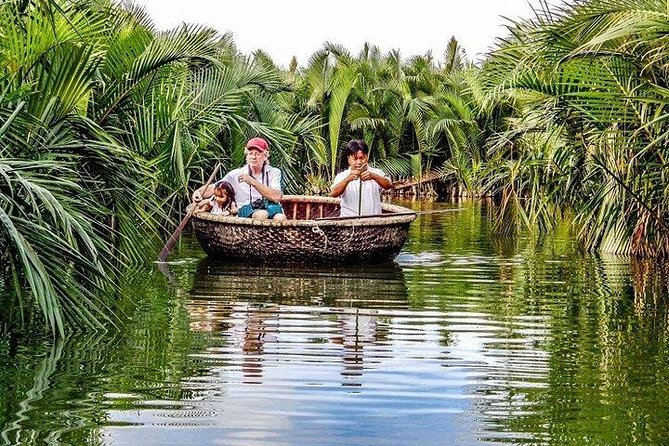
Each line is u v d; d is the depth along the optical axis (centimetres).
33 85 763
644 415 469
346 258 1087
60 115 780
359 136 3216
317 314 743
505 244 1384
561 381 536
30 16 775
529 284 944
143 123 1120
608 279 988
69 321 641
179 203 1390
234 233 1093
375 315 741
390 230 1102
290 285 912
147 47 1067
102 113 1037
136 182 827
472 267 1088
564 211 1479
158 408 467
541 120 1210
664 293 888
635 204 1181
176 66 1191
